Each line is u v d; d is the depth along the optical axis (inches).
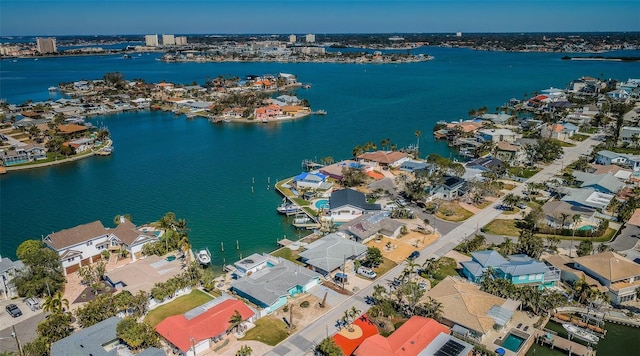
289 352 2955.2
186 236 4589.1
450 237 4648.1
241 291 3548.2
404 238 4618.6
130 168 7426.2
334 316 3346.5
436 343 2876.5
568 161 7180.1
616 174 6127.0
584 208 5019.7
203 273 3823.8
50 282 3565.5
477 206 5452.8
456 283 3501.5
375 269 4033.0
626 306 3457.2
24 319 3356.3
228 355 2928.2
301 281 3663.9
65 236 4119.1
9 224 5324.8
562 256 4094.5
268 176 6894.7
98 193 6284.5
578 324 3248.0
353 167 6569.9
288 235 4911.4
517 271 3710.6
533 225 4795.8
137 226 5083.7
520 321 3287.4
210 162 7691.9
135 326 2947.8
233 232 4987.7
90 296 3592.5
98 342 2866.6
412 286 3417.8
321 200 5689.0
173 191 6309.1
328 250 4128.9
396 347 2812.5
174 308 3462.1
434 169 6343.5
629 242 4441.4
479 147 7578.7
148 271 3831.2
